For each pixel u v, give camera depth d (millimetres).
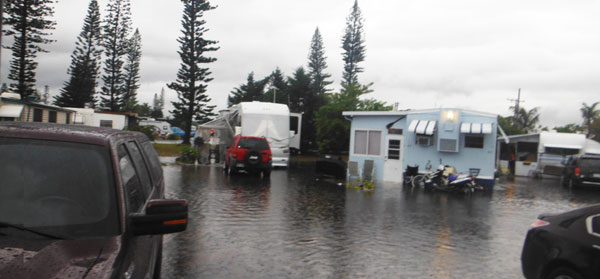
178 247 6715
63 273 2068
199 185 14852
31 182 2668
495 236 8484
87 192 2674
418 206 12172
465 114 17625
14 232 2436
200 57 42469
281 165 23625
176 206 2775
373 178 19047
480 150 17469
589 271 3971
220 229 8086
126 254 2443
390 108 34125
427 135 18094
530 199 15148
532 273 4680
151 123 63781
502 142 29938
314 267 5961
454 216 10719
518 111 50969
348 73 54906
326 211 10648
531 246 4738
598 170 19188
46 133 2924
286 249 6844
